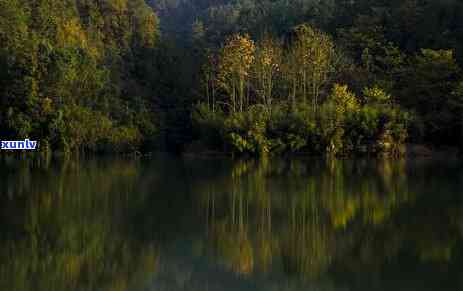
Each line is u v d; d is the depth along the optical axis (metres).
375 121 67.44
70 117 71.25
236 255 22.47
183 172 51.97
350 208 31.45
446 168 53.59
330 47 77.62
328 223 27.72
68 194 37.00
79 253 22.66
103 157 72.75
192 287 18.88
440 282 18.69
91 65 76.56
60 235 25.44
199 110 77.88
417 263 20.89
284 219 28.78
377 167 55.25
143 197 35.97
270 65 74.69
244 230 26.50
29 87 69.38
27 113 69.69
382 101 71.31
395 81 77.38
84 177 47.22
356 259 21.58
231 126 70.31
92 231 26.27
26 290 18.33
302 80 75.56
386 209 30.94
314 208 31.56
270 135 70.12
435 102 72.75
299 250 23.00
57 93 70.94
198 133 80.00
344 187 39.66
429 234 25.16
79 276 19.88
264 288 18.62
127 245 23.98
